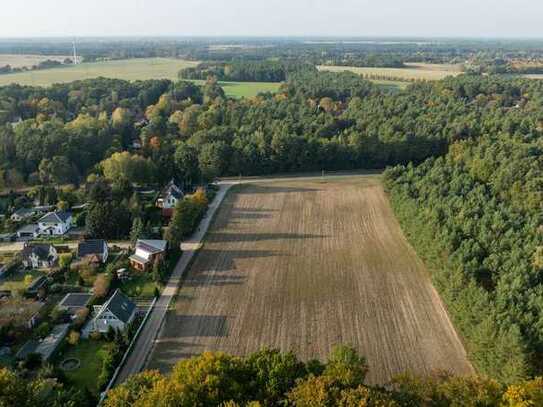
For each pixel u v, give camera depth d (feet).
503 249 220.02
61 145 386.52
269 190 371.35
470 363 173.47
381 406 114.83
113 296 200.54
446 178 317.22
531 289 181.57
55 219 288.71
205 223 305.32
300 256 259.80
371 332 192.75
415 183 320.91
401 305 211.61
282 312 206.90
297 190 371.15
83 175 394.32
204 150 395.75
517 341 151.94
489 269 206.39
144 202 329.72
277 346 184.24
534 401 122.21
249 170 407.23
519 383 135.95
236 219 312.71
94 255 247.70
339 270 243.81
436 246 230.07
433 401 126.72
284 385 131.75
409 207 283.38
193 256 260.01
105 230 281.13
